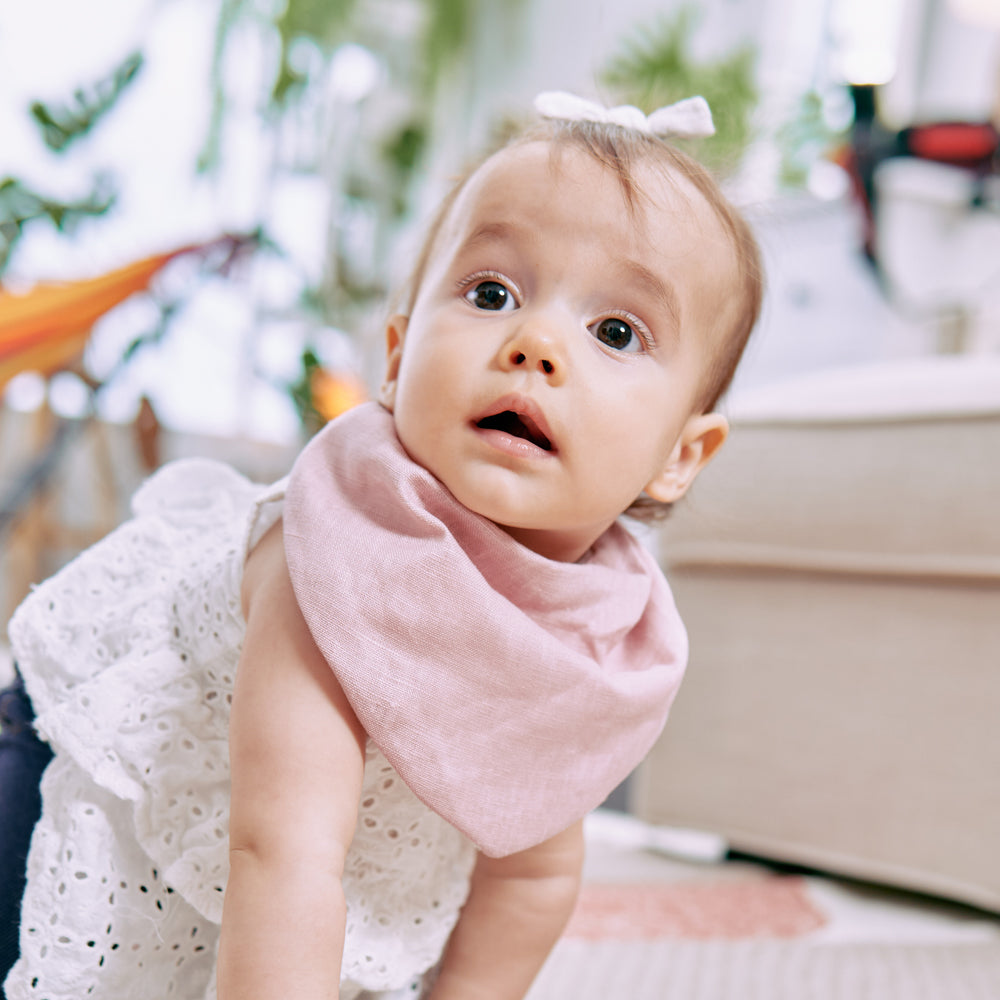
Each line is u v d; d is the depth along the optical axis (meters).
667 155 0.59
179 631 0.59
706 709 1.27
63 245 2.05
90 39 2.32
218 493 0.73
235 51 2.37
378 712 0.48
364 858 0.57
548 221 0.53
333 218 2.48
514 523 0.52
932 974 0.90
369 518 0.52
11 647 0.63
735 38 2.70
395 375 0.62
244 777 0.48
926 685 1.13
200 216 2.38
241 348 2.47
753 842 1.23
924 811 1.11
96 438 2.22
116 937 0.55
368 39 2.64
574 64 2.98
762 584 1.24
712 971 0.90
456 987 0.61
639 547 0.64
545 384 0.50
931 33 2.34
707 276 0.57
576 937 0.98
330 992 0.45
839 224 2.38
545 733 0.52
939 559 1.11
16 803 0.62
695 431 0.61
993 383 1.13
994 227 2.20
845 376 1.30
